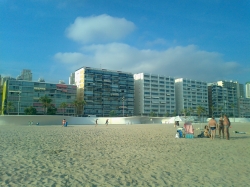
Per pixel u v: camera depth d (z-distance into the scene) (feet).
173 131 101.09
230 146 48.57
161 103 533.96
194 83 590.14
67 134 79.51
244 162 32.32
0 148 41.93
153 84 527.40
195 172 26.58
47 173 24.97
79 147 45.37
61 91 429.38
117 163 30.83
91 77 460.96
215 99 623.36
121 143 53.01
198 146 48.32
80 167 28.12
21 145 46.75
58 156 35.01
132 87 508.94
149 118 316.19
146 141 57.52
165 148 45.11
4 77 468.75
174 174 25.57
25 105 393.29
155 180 23.13
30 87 400.26
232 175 25.43
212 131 63.26
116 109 482.69
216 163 31.53
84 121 247.70
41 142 52.80
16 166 27.94
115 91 484.74
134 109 534.37
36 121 200.95
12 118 190.19
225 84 652.07
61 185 20.86
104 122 266.36
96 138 64.95
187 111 522.47
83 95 451.53
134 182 22.31
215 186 21.52
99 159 33.37
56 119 216.13
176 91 581.94
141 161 32.37
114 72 488.02
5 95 386.11
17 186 20.39
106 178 23.52
